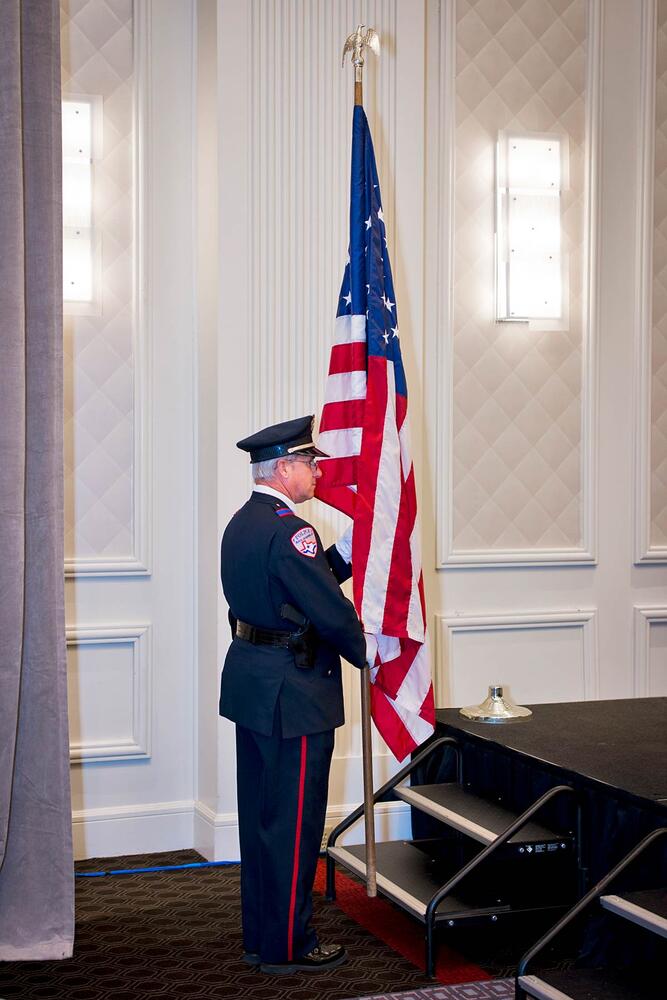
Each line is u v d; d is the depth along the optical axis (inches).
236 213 146.7
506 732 128.3
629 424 171.0
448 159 158.7
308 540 110.9
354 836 151.9
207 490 150.3
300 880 110.9
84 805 150.2
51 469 125.1
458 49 160.1
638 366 170.2
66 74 148.8
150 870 144.6
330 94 151.0
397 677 128.5
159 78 153.6
